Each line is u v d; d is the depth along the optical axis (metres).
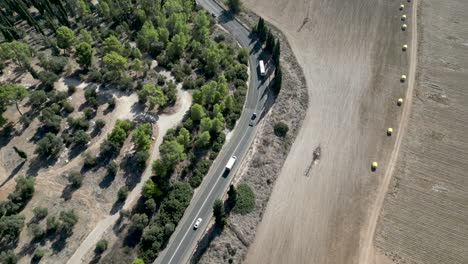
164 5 178.00
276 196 121.19
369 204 119.81
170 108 140.62
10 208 108.62
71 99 140.38
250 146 133.88
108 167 119.88
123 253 104.19
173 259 105.81
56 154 123.94
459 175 128.25
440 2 196.88
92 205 113.25
